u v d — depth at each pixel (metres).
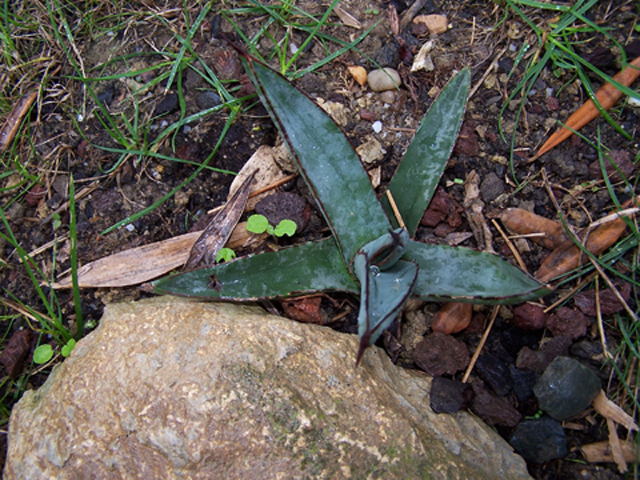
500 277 0.22
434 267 0.24
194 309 0.25
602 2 0.31
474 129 0.30
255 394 0.22
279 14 0.32
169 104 0.31
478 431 0.25
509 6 0.31
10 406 0.28
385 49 0.31
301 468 0.21
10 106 0.33
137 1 0.33
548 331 0.28
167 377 0.22
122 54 0.33
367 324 0.18
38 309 0.30
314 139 0.25
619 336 0.27
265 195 0.30
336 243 0.25
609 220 0.27
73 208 0.27
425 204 0.26
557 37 0.30
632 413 0.26
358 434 0.22
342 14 0.32
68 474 0.22
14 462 0.23
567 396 0.25
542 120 0.30
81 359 0.24
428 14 0.32
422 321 0.28
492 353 0.28
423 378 0.26
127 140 0.30
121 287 0.29
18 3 0.34
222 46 0.32
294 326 0.24
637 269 0.27
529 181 0.29
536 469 0.26
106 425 0.22
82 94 0.32
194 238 0.29
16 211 0.31
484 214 0.29
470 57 0.31
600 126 0.29
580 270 0.28
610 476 0.26
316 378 0.23
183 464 0.21
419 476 0.22
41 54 0.33
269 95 0.24
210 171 0.30
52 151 0.32
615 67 0.30
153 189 0.30
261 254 0.25
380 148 0.29
